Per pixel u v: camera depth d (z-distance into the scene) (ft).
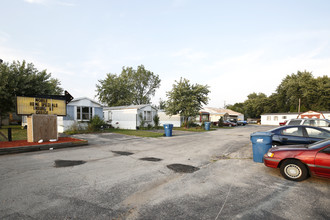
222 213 10.33
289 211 10.62
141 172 17.83
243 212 10.47
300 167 15.53
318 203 11.65
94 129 55.77
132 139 42.86
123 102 123.44
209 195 12.74
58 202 11.34
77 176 16.33
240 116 185.98
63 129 54.75
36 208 10.55
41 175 16.47
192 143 37.99
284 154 16.40
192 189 13.78
